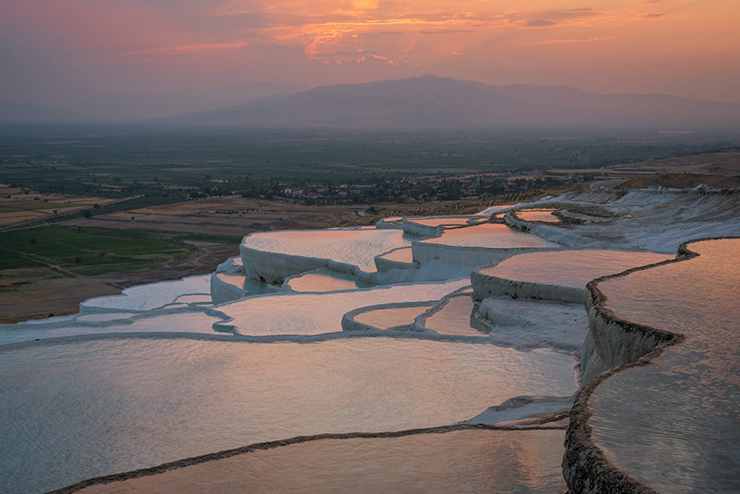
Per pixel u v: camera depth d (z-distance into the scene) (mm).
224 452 7723
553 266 19328
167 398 11977
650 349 8062
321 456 7496
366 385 12320
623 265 19281
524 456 7316
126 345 15625
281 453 7645
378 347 14875
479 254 29859
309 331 21203
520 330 15773
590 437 5309
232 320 22859
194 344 15531
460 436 7992
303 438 8086
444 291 26047
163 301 43500
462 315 18344
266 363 13992
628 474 4688
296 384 12508
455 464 7129
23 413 11406
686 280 11062
